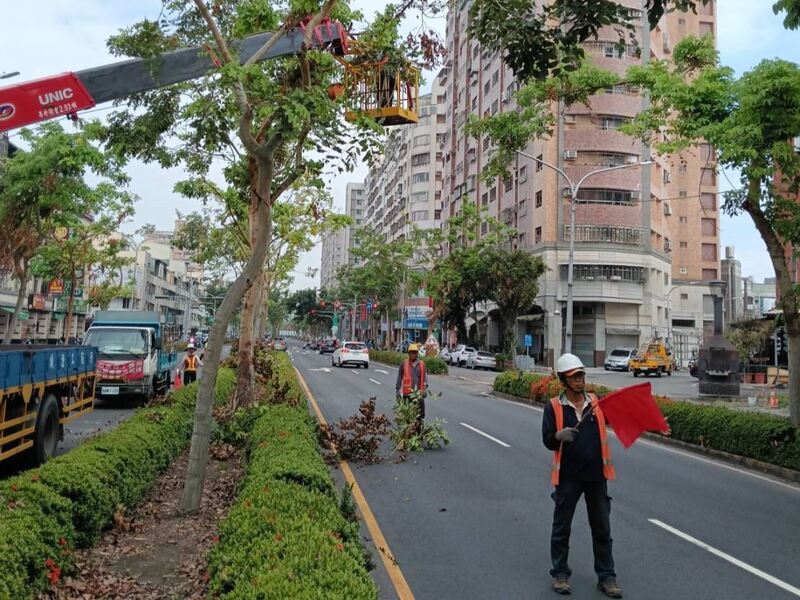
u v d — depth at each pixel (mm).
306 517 4902
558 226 50156
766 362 38188
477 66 66875
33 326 44312
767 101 9992
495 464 11039
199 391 7359
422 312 71875
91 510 5848
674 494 9312
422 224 86812
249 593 3611
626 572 6070
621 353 47938
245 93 7340
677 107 11727
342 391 23562
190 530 6645
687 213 65312
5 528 4402
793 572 6156
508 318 45156
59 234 29422
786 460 10961
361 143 7965
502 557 6438
